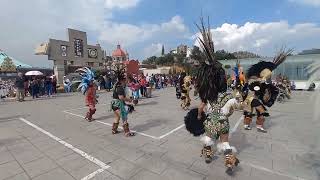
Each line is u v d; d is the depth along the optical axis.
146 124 7.87
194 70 4.54
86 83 8.48
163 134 6.64
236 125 7.60
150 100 14.85
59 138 6.33
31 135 6.66
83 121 8.52
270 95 6.88
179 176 4.09
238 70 10.02
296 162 4.61
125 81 6.78
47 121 8.57
